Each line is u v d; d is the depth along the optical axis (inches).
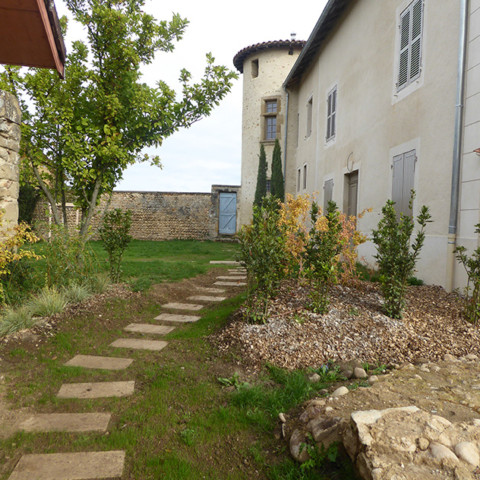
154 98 266.1
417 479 61.7
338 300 176.9
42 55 173.5
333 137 424.2
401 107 274.1
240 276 314.8
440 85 228.7
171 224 724.7
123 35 252.5
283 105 655.8
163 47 272.7
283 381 118.5
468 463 64.2
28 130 231.3
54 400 109.8
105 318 185.3
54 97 237.6
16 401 109.3
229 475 79.6
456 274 209.2
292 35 653.3
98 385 119.8
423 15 247.9
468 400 92.4
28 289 201.6
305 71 561.9
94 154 251.9
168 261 394.3
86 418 101.0
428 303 185.9
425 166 242.2
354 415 77.3
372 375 117.3
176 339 162.7
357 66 355.3
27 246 213.8
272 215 167.8
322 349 136.8
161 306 217.5
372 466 65.2
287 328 150.0
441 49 228.4
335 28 418.0
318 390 112.0
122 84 259.1
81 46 252.4
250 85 691.4
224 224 727.7
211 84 273.4
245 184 703.1
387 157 294.0
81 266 226.7
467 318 165.6
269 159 674.8
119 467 81.2
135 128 264.7
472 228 198.8
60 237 218.1
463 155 207.3
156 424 97.3
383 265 164.7
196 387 116.8
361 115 345.7
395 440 69.7
